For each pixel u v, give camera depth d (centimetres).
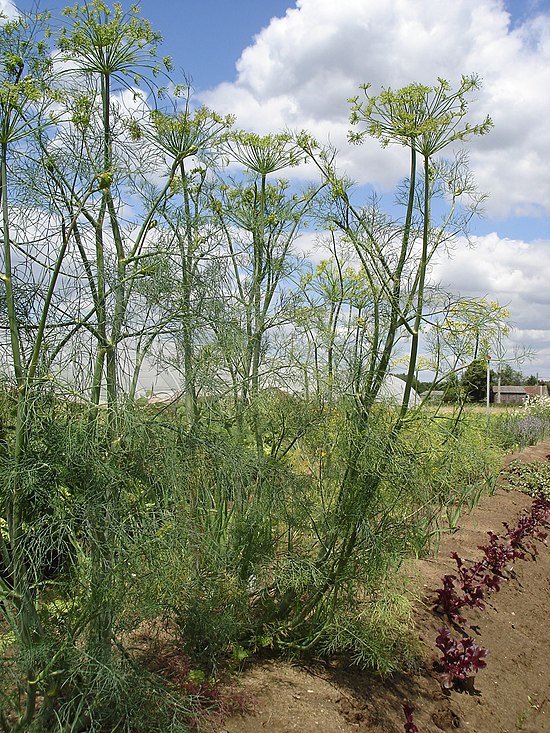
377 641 441
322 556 457
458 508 799
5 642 325
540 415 2389
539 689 543
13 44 337
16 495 308
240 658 435
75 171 351
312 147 493
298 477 449
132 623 341
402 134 441
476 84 432
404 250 450
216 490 432
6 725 313
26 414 300
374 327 442
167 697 338
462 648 534
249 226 505
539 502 1041
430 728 441
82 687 330
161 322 359
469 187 478
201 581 393
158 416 360
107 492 316
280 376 464
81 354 334
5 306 326
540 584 784
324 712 407
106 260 356
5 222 312
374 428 428
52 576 340
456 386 597
